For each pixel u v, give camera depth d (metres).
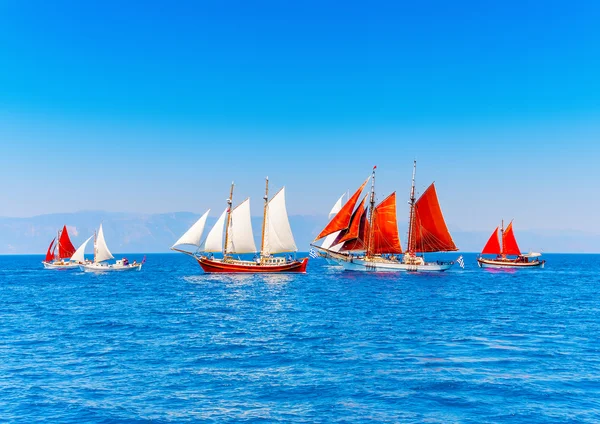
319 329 40.09
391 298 64.38
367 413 20.91
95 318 47.16
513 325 41.97
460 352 31.41
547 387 24.06
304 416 20.62
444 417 20.45
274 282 91.38
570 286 85.88
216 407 21.69
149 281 96.56
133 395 23.28
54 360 29.95
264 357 30.28
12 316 48.97
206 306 56.22
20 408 21.72
